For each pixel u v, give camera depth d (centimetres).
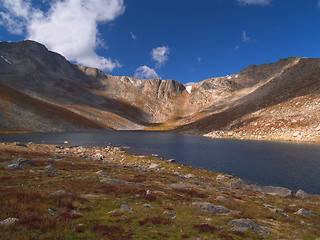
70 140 10175
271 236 1314
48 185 1936
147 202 1827
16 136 10694
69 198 1539
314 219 1886
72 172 2958
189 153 7031
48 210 1274
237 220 1530
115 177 2952
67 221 1152
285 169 4619
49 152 5369
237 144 9025
